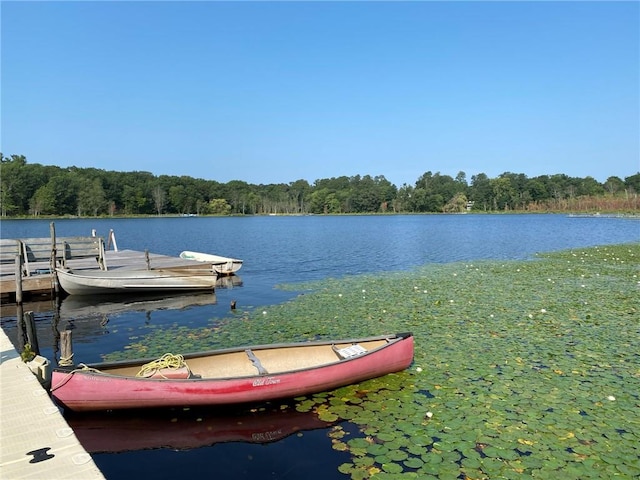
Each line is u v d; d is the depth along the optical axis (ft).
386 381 29.32
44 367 27.91
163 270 62.95
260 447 22.06
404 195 490.90
